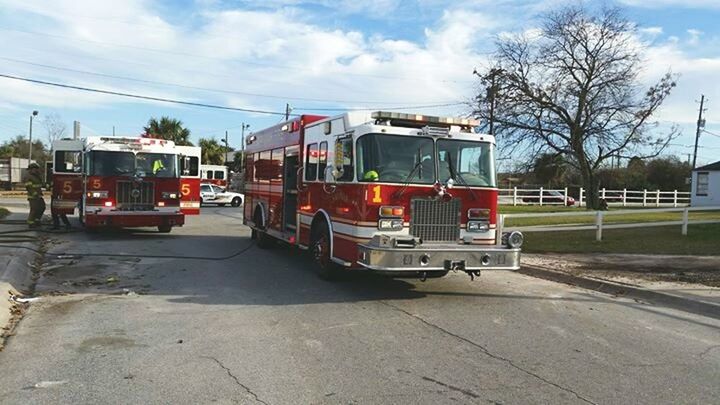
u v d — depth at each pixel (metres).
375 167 8.30
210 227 20.66
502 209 31.12
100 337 6.29
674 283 9.41
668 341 6.46
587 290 9.50
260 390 4.78
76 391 4.72
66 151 17.36
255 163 14.80
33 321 6.94
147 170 16.19
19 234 15.66
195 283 9.54
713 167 40.00
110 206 15.76
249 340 6.23
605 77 32.91
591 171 34.50
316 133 10.41
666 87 32.69
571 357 5.80
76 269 10.68
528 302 8.46
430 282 9.98
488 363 5.57
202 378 5.04
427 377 5.14
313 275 10.46
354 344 6.13
